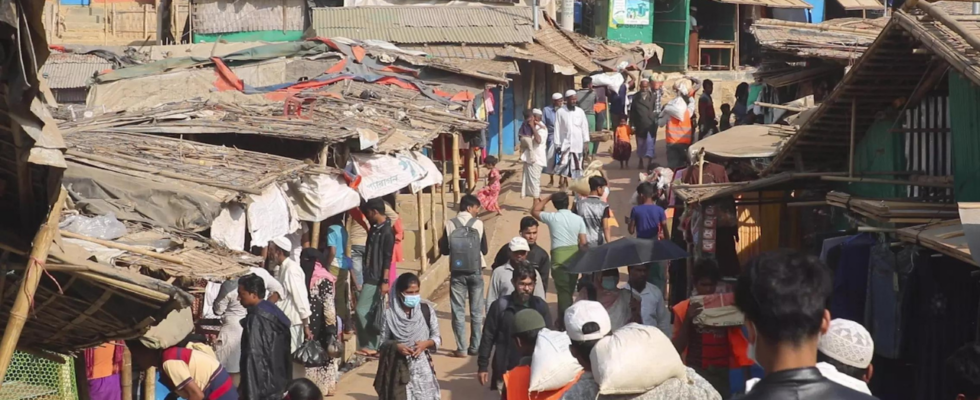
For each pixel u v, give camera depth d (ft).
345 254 41.60
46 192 16.10
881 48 29.96
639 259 31.17
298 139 41.19
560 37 92.89
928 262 26.27
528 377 21.33
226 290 32.35
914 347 27.04
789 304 9.89
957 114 28.12
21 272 17.04
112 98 63.26
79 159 34.42
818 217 40.83
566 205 39.83
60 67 75.56
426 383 31.89
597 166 49.60
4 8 12.96
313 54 70.64
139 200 32.09
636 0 109.50
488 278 52.42
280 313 29.81
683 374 16.17
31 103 13.94
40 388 26.66
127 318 18.98
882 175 34.42
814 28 62.85
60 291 17.38
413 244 55.47
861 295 29.73
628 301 31.30
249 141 42.96
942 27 28.48
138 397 31.07
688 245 42.06
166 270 26.20
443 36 83.35
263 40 91.61
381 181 43.91
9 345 15.37
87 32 99.66
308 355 33.86
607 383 15.75
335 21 84.74
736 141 46.42
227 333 32.27
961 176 27.96
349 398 36.11
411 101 60.23
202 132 41.50
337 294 40.88
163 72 65.72
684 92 78.33
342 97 56.03
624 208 65.26
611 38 109.29
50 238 15.53
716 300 26.00
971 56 25.95
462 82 73.41
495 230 60.95
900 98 33.09
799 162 38.65
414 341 31.55
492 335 31.17
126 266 24.79
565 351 20.36
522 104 87.56
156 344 23.04
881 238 28.30
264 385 29.14
